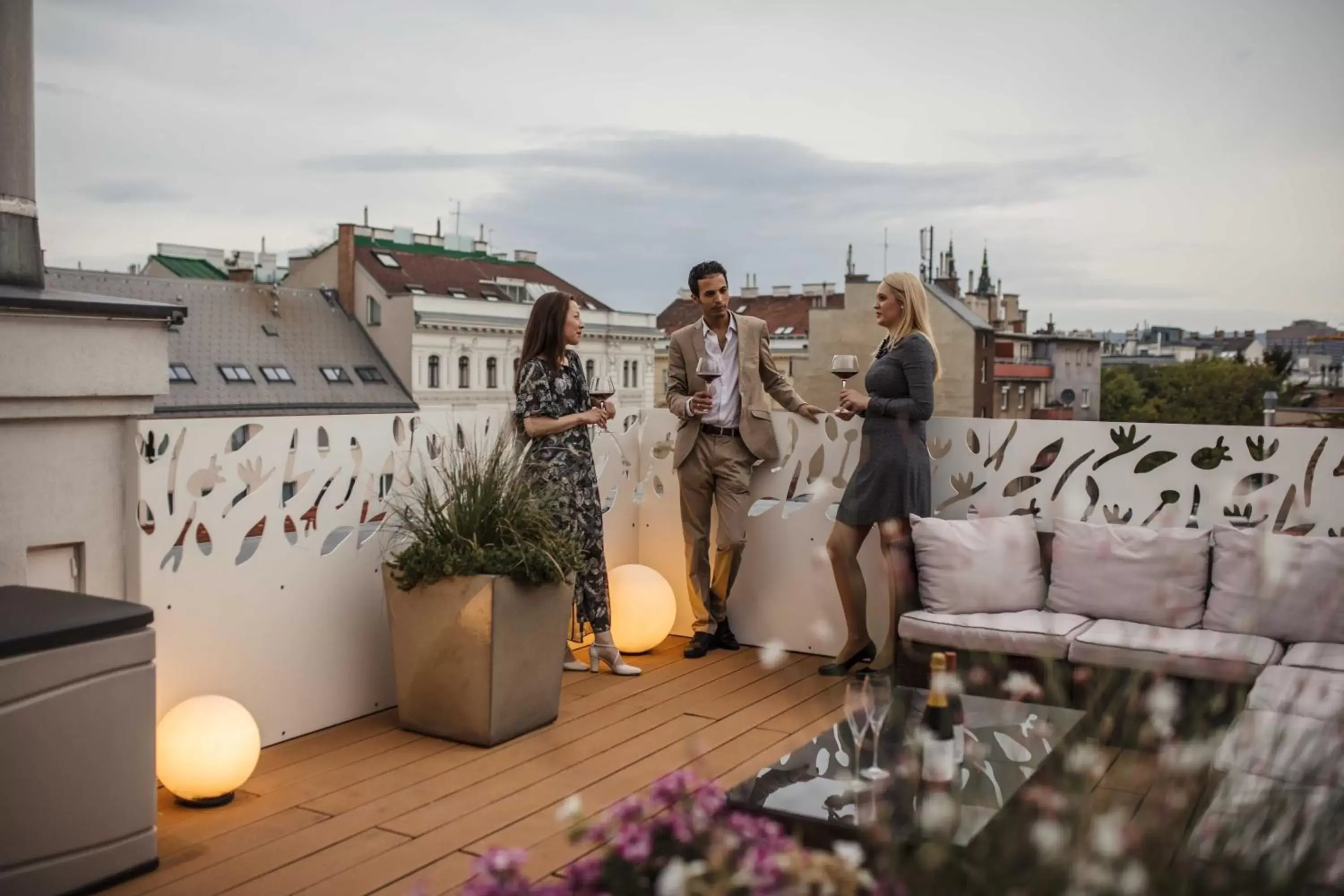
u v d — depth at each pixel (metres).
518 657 4.03
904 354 4.66
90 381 3.34
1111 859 1.47
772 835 1.80
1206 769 1.66
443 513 4.14
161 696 3.60
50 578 3.38
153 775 2.94
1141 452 4.62
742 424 5.20
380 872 2.94
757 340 5.30
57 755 2.72
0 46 3.37
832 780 2.68
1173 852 1.49
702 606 5.38
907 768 2.26
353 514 4.26
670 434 5.79
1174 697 1.89
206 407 43.34
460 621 3.95
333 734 4.12
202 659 3.72
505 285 53.44
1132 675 1.98
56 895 2.73
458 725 4.00
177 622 3.64
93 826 2.80
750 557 5.48
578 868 1.82
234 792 3.51
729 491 5.24
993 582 4.38
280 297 48.06
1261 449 4.44
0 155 3.36
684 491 5.34
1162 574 4.13
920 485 4.66
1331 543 3.91
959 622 4.24
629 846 1.81
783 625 5.41
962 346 45.62
